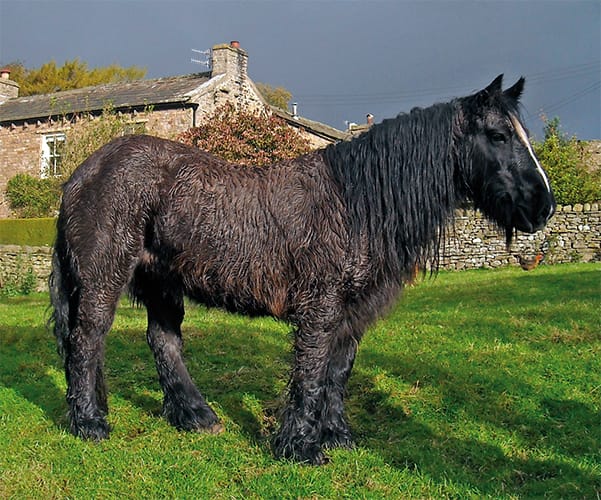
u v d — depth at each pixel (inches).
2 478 149.7
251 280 161.3
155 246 171.5
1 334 321.1
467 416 188.7
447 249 631.8
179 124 812.0
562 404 195.0
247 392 213.9
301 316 157.2
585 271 492.1
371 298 161.2
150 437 176.1
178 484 147.7
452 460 161.9
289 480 148.1
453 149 161.5
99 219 168.7
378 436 178.5
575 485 146.6
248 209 161.6
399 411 194.7
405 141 160.1
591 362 230.7
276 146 625.9
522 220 155.3
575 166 759.7
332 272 154.7
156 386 225.0
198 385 222.7
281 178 164.6
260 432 178.9
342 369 170.6
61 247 177.8
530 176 153.1
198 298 174.1
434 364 235.6
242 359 256.5
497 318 307.9
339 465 156.8
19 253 576.4
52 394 216.2
